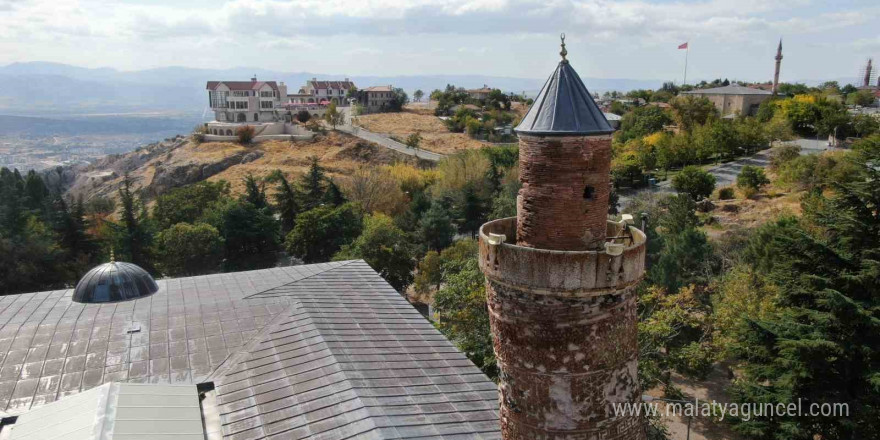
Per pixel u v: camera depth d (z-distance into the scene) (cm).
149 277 3559
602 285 1449
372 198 9600
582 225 1471
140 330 2980
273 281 3784
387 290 3756
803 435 2969
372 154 14500
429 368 2759
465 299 4219
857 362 2997
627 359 1574
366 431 2159
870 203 3197
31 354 2711
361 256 6531
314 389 2447
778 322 3275
